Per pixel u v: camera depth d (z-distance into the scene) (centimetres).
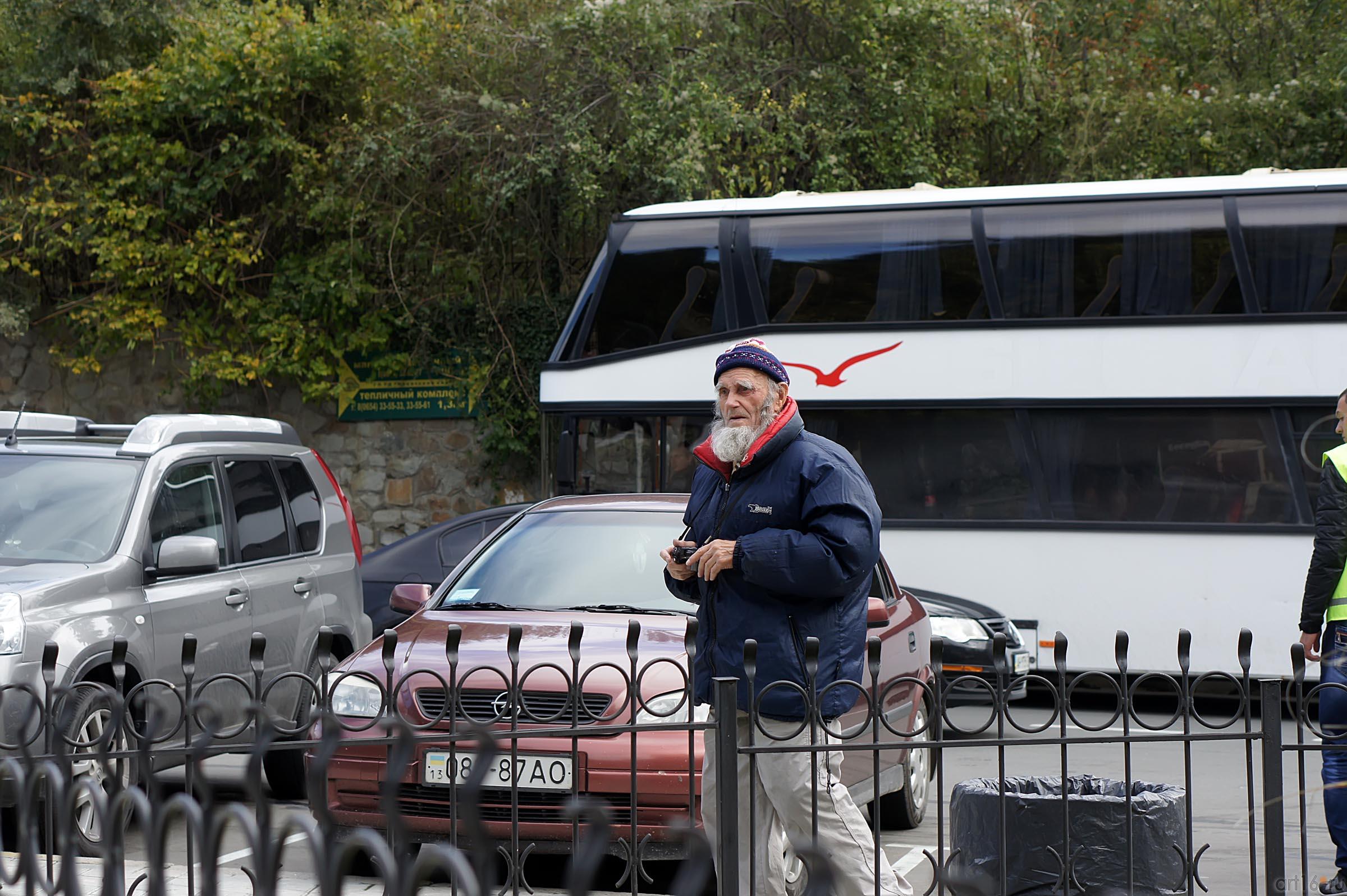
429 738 447
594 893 582
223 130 1983
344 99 1972
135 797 277
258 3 2017
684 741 561
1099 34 2288
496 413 1986
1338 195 1246
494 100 1805
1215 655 1231
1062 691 446
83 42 1961
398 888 215
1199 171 2058
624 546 714
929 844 726
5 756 443
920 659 756
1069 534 1261
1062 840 470
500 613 671
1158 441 1257
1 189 1986
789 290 1330
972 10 2030
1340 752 558
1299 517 1222
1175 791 493
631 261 1364
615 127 1839
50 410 2062
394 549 1169
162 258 1948
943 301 1303
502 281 2003
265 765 825
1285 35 2133
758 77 1920
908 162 1923
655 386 1338
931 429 1298
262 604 803
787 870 505
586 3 1834
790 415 455
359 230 1978
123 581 689
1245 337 1242
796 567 432
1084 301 1279
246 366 1969
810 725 429
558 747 560
